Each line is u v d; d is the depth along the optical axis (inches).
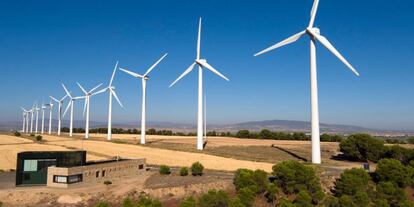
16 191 2246.6
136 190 2273.6
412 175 2492.6
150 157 3713.1
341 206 2030.0
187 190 2255.2
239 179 2240.4
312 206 1978.3
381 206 2091.5
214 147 4645.7
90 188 2380.7
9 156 3656.5
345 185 2225.6
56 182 2390.5
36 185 2443.4
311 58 3213.6
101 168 2645.2
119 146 4549.7
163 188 2272.4
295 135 6427.2
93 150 4141.2
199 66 4315.9
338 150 4453.7
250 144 5078.7
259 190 2192.4
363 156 3666.3
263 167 3154.5
